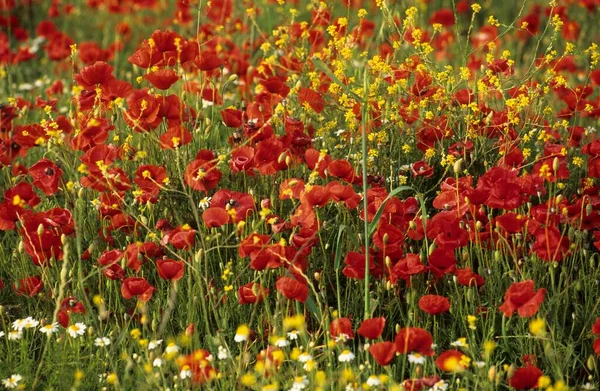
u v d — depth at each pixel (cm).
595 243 430
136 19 1008
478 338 429
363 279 445
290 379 382
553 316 430
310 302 410
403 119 539
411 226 429
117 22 988
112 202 466
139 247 429
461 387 395
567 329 438
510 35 945
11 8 973
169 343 386
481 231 454
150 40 499
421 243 473
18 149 521
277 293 424
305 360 372
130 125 493
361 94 521
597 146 486
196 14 854
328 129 530
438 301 381
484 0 1046
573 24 832
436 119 535
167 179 455
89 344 407
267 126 484
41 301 460
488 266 443
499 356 421
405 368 414
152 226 484
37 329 445
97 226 501
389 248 417
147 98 477
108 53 732
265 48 603
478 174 529
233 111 506
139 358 387
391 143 530
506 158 485
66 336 414
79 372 371
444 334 434
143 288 403
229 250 476
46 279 448
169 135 466
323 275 451
